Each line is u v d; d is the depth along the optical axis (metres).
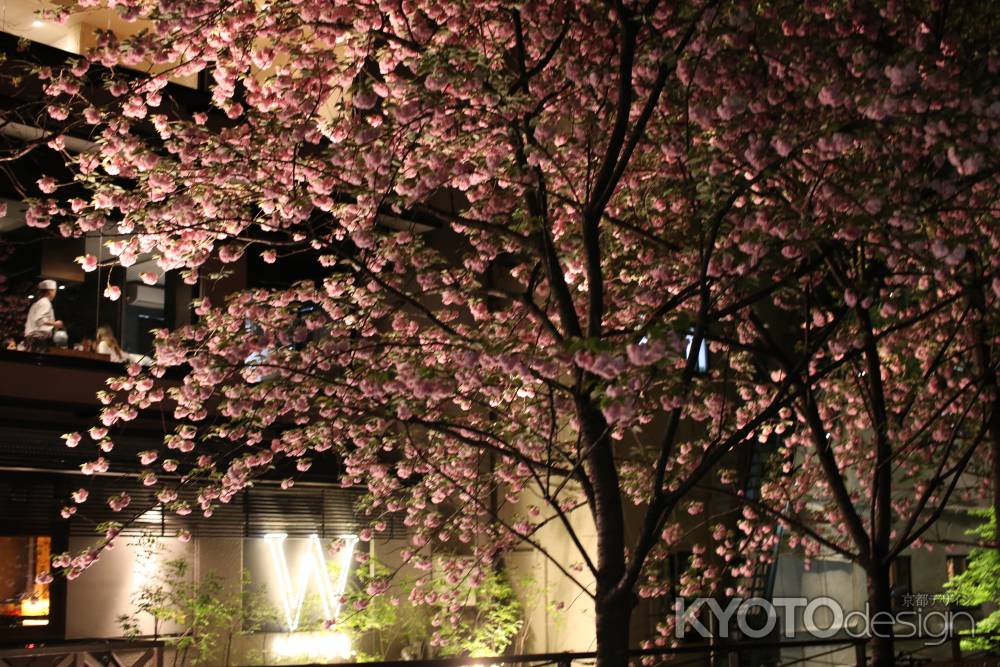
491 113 8.22
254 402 10.54
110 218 13.69
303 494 14.77
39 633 12.18
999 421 10.73
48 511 12.39
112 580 12.90
